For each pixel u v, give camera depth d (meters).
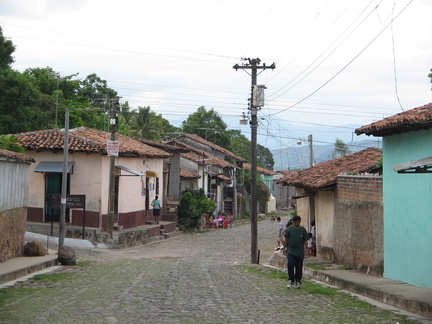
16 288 13.49
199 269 19.84
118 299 11.69
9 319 9.15
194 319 9.48
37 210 32.19
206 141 68.94
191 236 43.84
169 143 57.88
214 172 62.62
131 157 35.66
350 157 24.39
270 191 92.88
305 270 18.55
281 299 12.23
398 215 15.04
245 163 87.44
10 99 38.81
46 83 55.59
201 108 79.69
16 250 19.83
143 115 70.69
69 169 31.38
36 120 41.25
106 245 30.30
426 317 10.35
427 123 13.00
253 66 27.58
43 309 10.23
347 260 18.69
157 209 40.50
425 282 13.50
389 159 15.64
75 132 34.75
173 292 13.00
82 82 61.12
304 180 21.78
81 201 28.03
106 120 57.59
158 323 9.02
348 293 13.72
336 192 19.80
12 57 40.44
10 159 18.27
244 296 12.59
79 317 9.43
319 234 22.03
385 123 14.55
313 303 11.77
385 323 9.45
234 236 45.03
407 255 14.50
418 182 13.97
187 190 50.44
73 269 19.17
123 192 34.75
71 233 30.95
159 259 25.91
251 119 27.56
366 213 17.17
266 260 28.08
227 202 69.81
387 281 14.70
